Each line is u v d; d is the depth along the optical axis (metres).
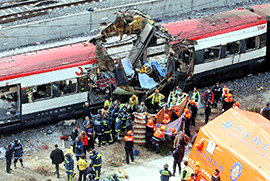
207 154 59.28
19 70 69.50
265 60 93.88
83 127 70.00
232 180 55.22
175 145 62.34
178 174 63.28
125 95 77.69
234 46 88.69
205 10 119.06
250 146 55.75
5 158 66.31
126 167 64.88
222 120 61.38
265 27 90.31
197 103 75.62
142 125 68.38
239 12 93.38
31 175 62.38
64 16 101.00
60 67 71.75
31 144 69.94
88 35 103.25
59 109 74.56
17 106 72.31
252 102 83.38
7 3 108.06
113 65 74.69
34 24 97.50
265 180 51.06
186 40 79.44
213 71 88.06
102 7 108.62
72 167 59.28
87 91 75.56
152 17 112.62
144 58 86.31
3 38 95.19
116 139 71.62
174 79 80.31
